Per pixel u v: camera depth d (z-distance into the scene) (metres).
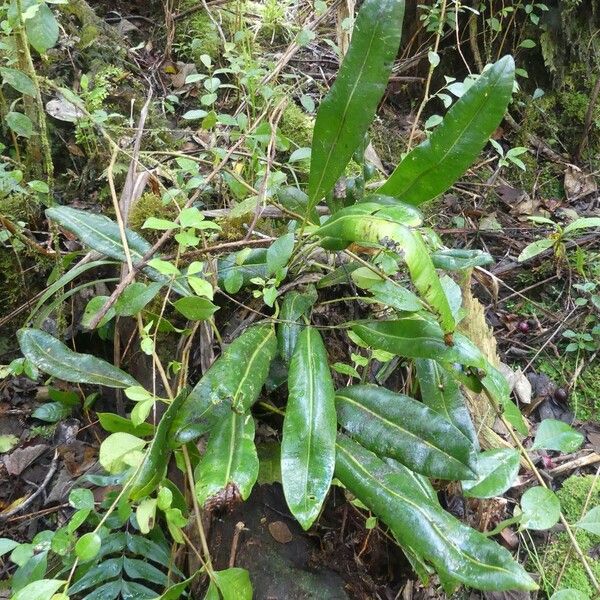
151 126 1.23
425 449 0.65
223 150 0.97
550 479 0.96
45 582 0.56
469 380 0.72
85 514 0.62
